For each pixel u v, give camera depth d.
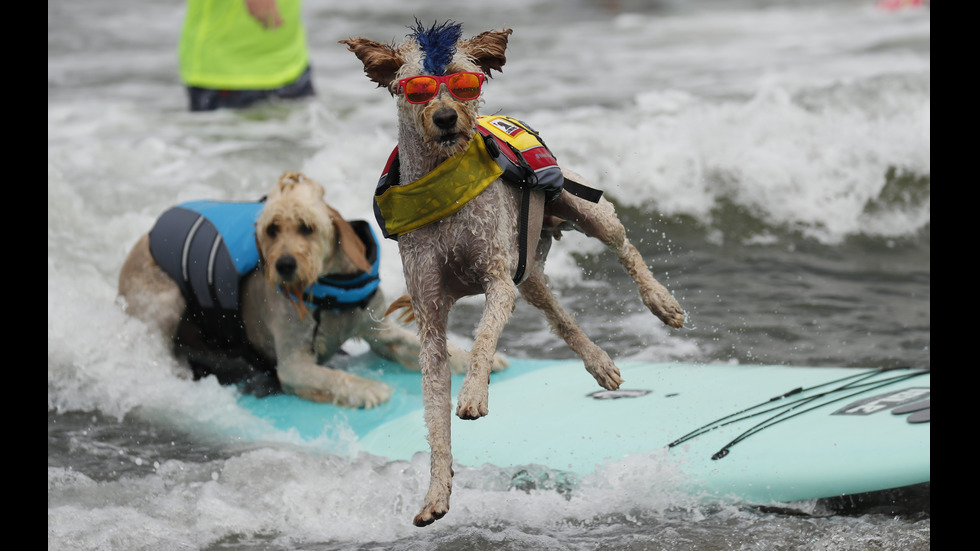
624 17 30.69
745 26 27.84
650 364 10.44
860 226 14.72
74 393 9.97
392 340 10.85
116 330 10.48
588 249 13.95
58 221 13.48
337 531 7.26
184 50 18.84
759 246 14.20
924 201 14.88
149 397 9.97
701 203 15.09
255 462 8.34
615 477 7.86
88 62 24.03
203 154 15.88
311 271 9.52
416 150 6.03
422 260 6.21
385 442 9.02
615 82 20.48
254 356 10.57
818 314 11.68
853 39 23.98
